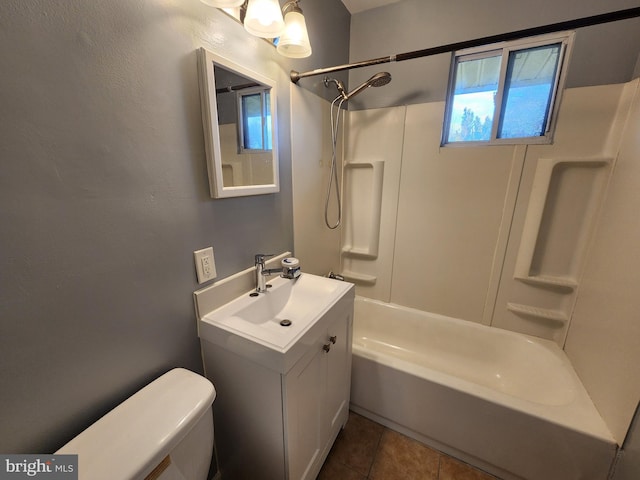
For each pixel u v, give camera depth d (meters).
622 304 1.04
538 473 1.13
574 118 1.36
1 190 0.52
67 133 0.60
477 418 1.21
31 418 0.61
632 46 1.23
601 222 1.32
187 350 0.96
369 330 2.10
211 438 0.81
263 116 1.14
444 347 1.87
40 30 0.54
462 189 1.69
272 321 1.17
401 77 1.73
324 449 1.19
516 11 1.41
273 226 1.32
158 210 0.81
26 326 0.58
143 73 0.73
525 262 1.58
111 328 0.74
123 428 0.66
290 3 1.01
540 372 1.50
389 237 1.98
